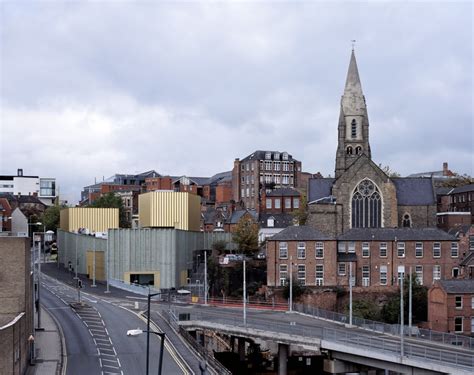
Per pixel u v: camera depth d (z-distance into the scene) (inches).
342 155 6240.2
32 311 3193.9
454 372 2738.7
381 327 3740.2
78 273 6112.2
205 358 2999.5
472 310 4128.9
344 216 5433.1
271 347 3969.0
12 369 2393.0
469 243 5123.0
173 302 4731.8
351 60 6314.0
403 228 5187.0
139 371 2797.7
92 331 3599.9
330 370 3339.1
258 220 6978.4
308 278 4987.7
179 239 5319.9
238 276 5167.3
